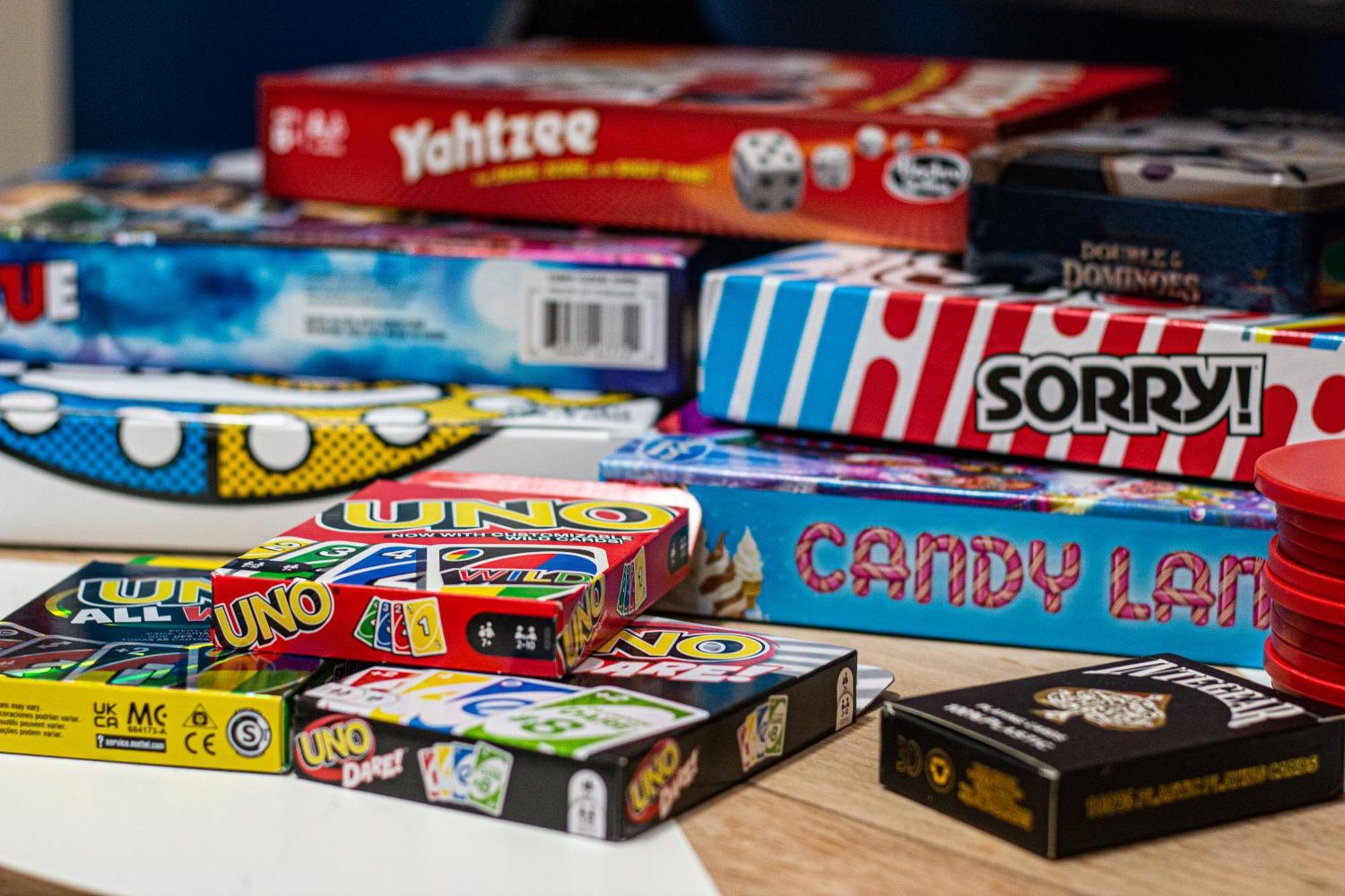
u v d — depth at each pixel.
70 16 1.73
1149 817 0.59
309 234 0.94
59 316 0.95
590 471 0.84
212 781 0.64
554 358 0.91
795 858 0.58
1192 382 0.75
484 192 1.00
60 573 0.83
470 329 0.91
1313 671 0.66
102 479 0.87
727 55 1.23
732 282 0.82
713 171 0.95
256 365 0.94
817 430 0.83
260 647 0.68
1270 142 0.88
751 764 0.64
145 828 0.60
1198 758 0.59
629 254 0.89
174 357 0.95
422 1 1.52
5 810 0.62
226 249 0.92
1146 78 1.08
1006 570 0.76
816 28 1.34
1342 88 1.15
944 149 0.90
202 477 0.86
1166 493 0.75
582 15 1.36
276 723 0.64
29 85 1.80
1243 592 0.73
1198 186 0.78
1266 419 0.74
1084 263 0.81
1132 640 0.75
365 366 0.93
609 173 0.97
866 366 0.81
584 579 0.67
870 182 0.92
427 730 0.61
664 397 0.91
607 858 0.58
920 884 0.56
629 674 0.66
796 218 0.94
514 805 0.60
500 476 0.83
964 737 0.60
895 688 0.72
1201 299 0.79
